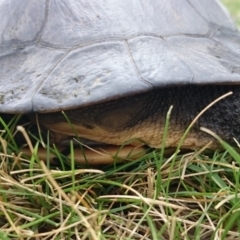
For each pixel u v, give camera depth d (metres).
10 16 0.34
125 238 0.25
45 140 0.31
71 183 0.28
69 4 0.32
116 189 0.29
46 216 0.26
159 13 0.32
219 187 0.28
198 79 0.27
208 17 0.35
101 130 0.30
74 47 0.30
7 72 0.31
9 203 0.27
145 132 0.30
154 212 0.26
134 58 0.28
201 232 0.26
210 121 0.30
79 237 0.25
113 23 0.31
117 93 0.26
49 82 0.28
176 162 0.30
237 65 0.30
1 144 0.30
